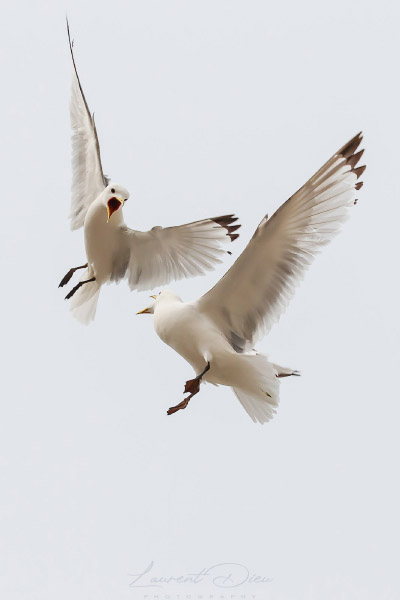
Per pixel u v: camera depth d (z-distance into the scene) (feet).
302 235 41.91
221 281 43.09
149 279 50.49
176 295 45.01
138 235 49.47
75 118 53.67
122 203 49.37
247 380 43.52
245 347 44.39
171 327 43.75
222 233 48.08
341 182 40.88
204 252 49.06
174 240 49.08
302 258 42.29
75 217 53.47
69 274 52.44
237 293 43.47
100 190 52.65
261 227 41.22
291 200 40.70
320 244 41.73
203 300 43.70
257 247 42.04
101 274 51.60
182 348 44.06
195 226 48.16
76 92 53.57
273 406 43.83
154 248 49.73
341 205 41.04
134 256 50.34
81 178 53.36
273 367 42.98
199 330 43.45
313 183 40.55
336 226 41.27
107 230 49.85
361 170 40.81
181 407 43.14
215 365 43.55
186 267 49.70
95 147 52.70
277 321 43.62
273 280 43.14
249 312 43.93
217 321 44.06
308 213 41.29
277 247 42.27
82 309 53.01
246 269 42.75
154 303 45.62
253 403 44.32
